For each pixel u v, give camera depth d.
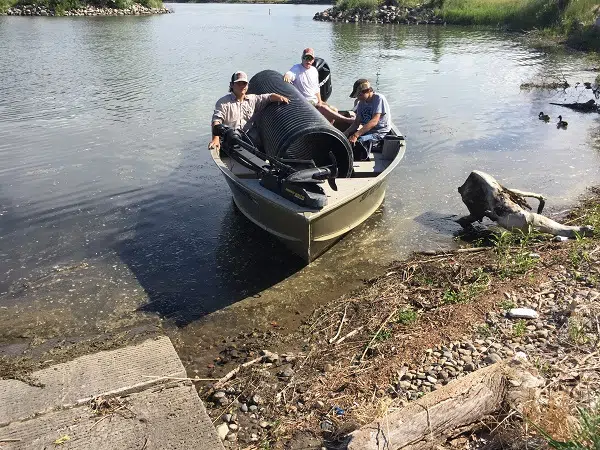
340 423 3.78
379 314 5.28
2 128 11.57
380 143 8.05
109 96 14.29
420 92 15.16
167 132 11.34
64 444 3.65
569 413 3.36
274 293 5.90
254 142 7.25
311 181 5.84
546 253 6.25
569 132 11.59
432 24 34.00
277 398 4.22
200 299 5.80
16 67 18.05
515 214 6.71
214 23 36.75
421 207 7.95
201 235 7.15
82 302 5.75
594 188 8.52
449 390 3.43
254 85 8.12
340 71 18.00
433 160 9.90
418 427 3.25
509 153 10.27
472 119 12.54
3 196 8.27
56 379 4.34
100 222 7.50
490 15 32.22
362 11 37.41
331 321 5.31
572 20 26.11
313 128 6.38
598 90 14.75
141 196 8.30
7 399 4.10
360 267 6.37
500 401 3.48
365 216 7.06
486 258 6.35
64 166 9.48
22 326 5.36
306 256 6.16
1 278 6.16
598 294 5.13
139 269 6.37
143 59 20.03
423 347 4.56
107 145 10.55
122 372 4.44
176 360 4.61
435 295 5.55
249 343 5.07
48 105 13.39
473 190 7.00
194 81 16.11
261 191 6.12
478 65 19.25
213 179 8.95
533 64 19.45
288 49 23.06
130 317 5.50
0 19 36.66
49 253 6.70
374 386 4.16
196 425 3.83
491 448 3.23
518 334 4.61
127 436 3.72
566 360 4.11
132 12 44.88
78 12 41.41
